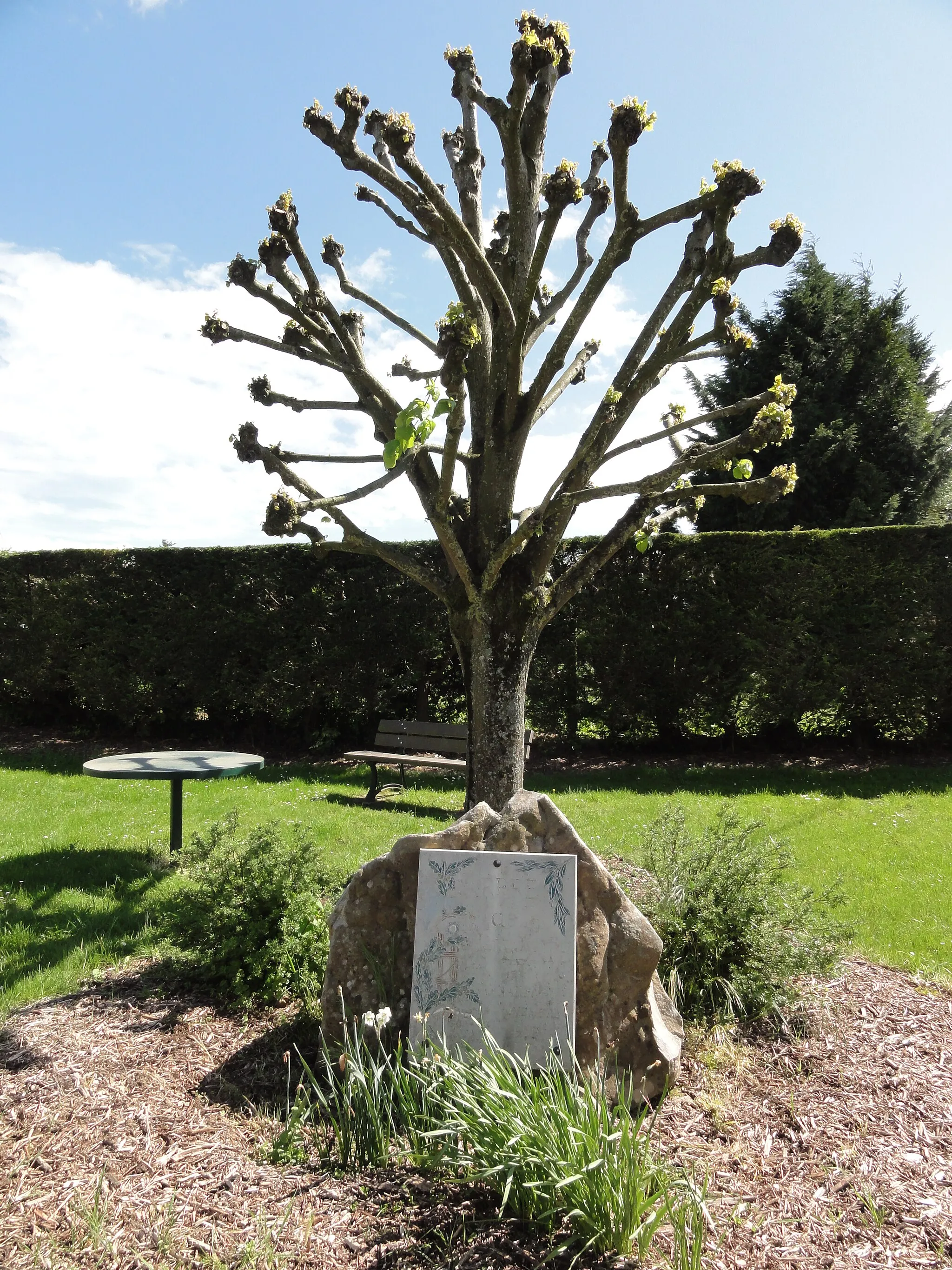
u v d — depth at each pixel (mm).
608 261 4348
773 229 4234
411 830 7102
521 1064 2783
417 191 4367
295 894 3895
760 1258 2168
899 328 18625
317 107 4195
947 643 9734
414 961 2959
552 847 3145
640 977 3000
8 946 4328
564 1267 2094
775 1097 2963
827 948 3736
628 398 4594
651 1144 2643
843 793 8516
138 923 4711
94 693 12102
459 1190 2359
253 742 12031
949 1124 2799
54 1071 2969
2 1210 2256
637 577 10297
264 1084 2994
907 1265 2160
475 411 4918
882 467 16781
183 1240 2158
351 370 5000
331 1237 2180
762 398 4266
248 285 4836
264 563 11398
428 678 11203
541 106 4758
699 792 8742
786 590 9914
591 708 10617
